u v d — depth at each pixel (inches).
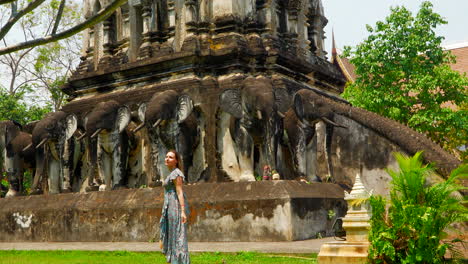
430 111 881.5
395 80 920.3
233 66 592.4
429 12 901.8
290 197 460.4
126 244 493.4
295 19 695.1
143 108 583.5
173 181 278.8
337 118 642.8
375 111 919.7
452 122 889.5
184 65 605.6
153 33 649.0
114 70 655.1
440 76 896.3
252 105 529.7
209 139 575.8
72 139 646.5
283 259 360.2
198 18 622.8
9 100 1243.8
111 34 701.9
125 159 604.7
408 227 292.0
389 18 909.2
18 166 698.2
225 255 386.0
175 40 629.9
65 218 567.5
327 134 607.2
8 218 610.2
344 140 635.5
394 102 902.4
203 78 600.7
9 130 708.0
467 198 320.5
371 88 923.4
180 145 555.8
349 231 316.5
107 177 601.3
